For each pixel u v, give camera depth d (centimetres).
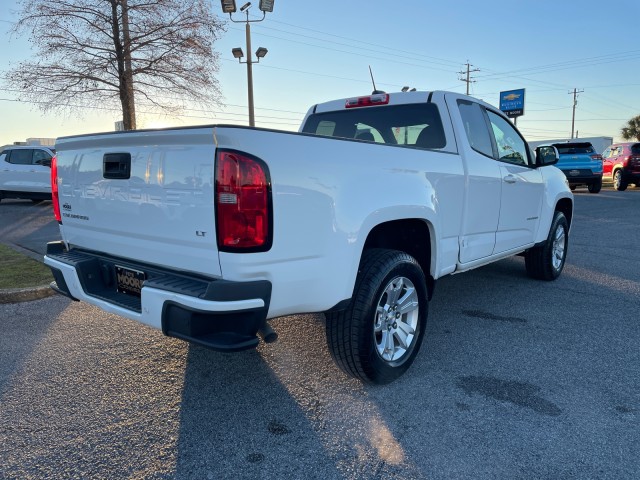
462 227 416
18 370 363
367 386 338
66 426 291
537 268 608
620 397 321
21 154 1582
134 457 262
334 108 505
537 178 548
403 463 255
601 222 1149
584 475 245
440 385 339
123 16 1592
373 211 305
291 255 265
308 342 414
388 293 332
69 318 475
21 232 1055
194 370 362
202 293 249
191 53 1669
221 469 252
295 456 262
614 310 501
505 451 264
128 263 312
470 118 445
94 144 317
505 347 405
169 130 262
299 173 265
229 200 243
